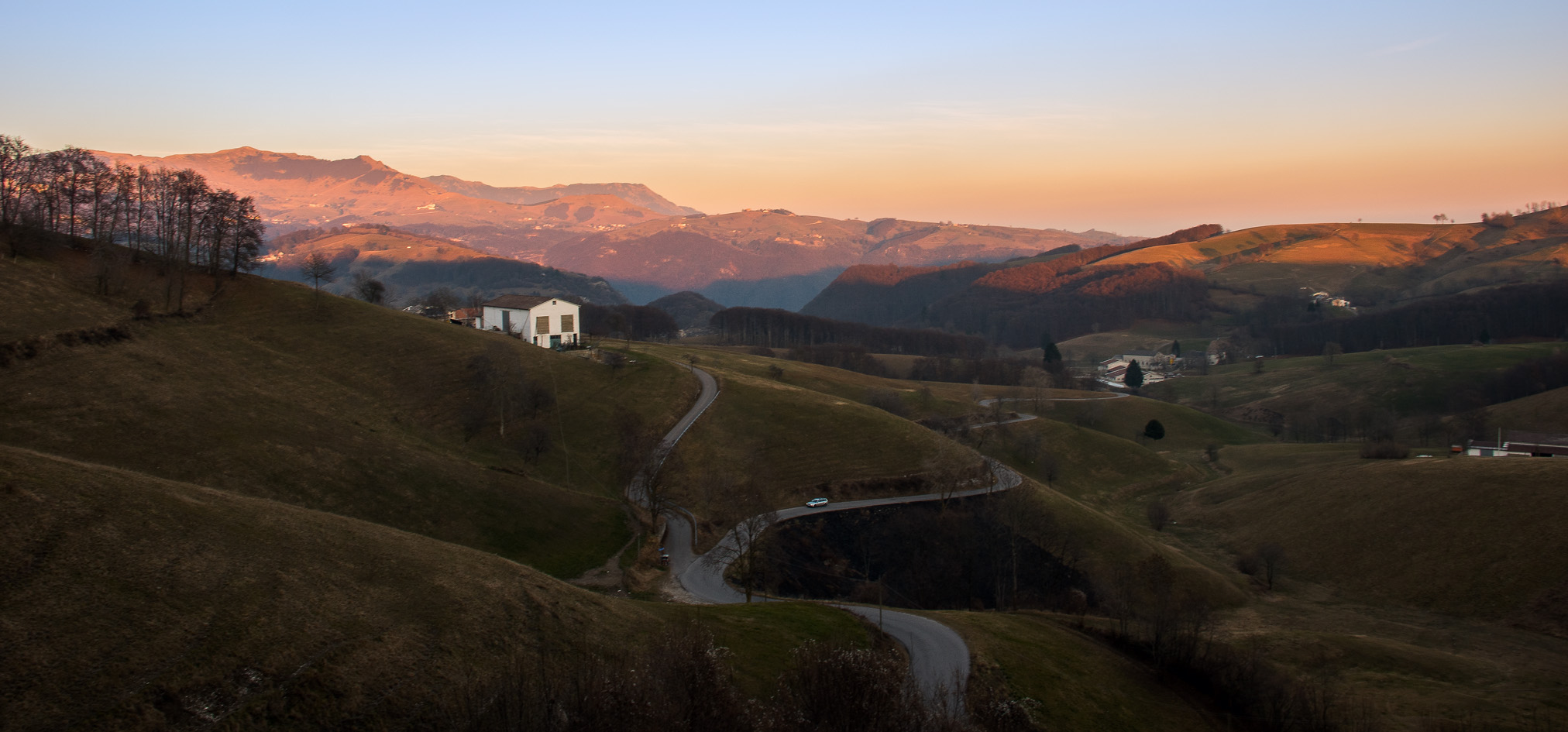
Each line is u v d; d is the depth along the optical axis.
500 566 46.25
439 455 86.81
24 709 25.00
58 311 83.50
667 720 29.83
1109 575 95.38
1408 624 85.06
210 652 29.94
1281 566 106.00
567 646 39.78
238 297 113.81
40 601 28.66
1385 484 114.81
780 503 105.50
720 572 80.62
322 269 131.25
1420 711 60.12
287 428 76.56
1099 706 53.62
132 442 65.00
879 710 35.34
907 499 111.06
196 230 116.62
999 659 55.53
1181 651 62.94
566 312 155.75
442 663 34.50
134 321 91.06
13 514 31.48
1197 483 157.12
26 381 68.44
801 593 85.50
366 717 30.36
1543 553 88.94
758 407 131.25
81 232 114.81
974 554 98.94
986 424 166.62
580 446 106.88
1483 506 100.31
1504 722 58.22
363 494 70.88
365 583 38.22
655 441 109.12
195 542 35.38
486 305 158.25
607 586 71.00
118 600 30.28
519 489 84.38
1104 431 192.12
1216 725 55.94
